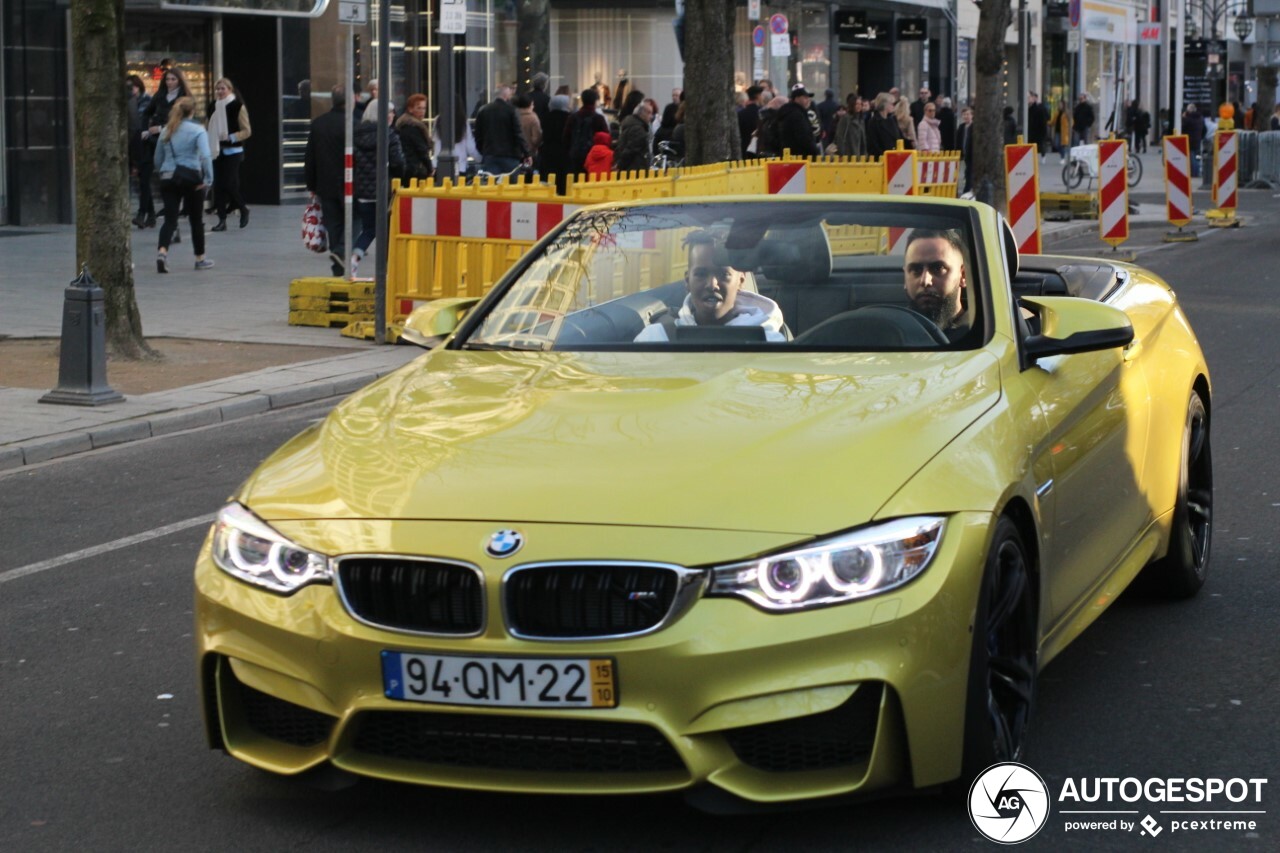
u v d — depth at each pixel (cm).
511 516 396
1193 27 7088
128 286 1311
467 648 386
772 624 380
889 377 469
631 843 415
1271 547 721
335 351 1373
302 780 416
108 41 1285
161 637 622
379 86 1433
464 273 1439
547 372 489
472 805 442
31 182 2527
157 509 850
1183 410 620
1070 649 582
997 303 518
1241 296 1766
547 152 2559
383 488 416
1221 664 563
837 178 2134
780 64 4359
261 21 3002
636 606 383
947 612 395
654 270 552
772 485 399
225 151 2500
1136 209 3092
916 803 436
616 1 4016
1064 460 493
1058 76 6019
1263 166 4009
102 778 473
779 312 527
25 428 1035
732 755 386
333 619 398
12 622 647
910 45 5044
